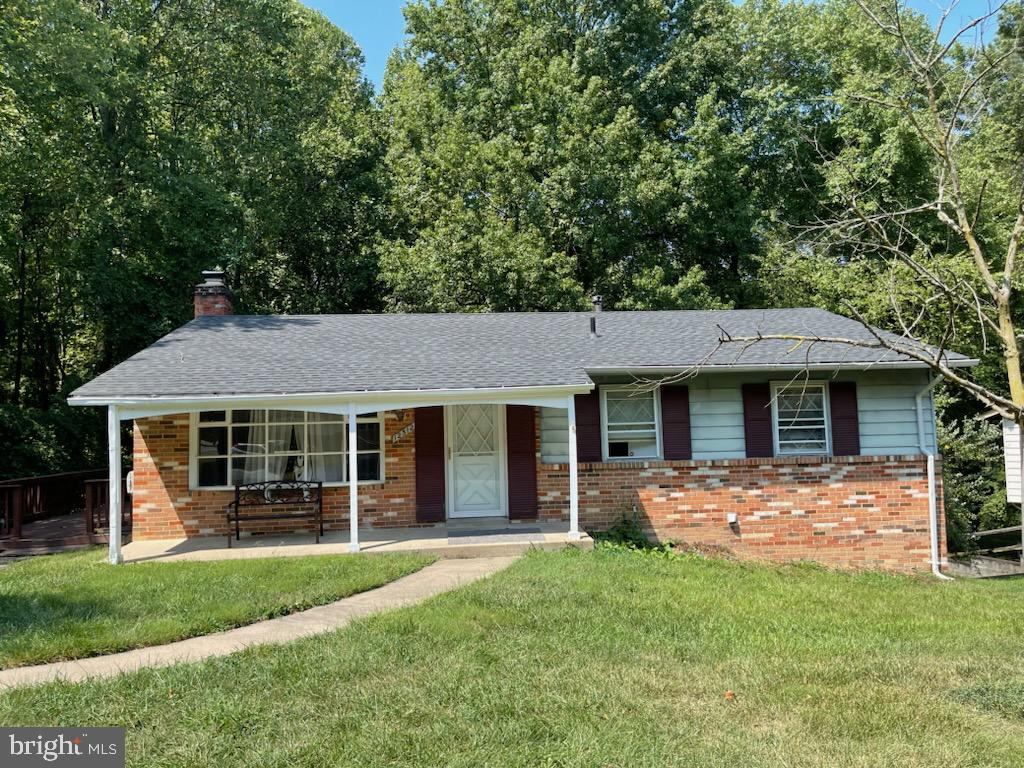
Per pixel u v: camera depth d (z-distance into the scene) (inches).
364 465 537.0
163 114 954.1
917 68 292.7
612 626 295.1
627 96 1048.8
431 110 1089.4
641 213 1000.9
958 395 864.9
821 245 374.3
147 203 838.5
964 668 257.6
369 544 469.7
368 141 1102.4
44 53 700.0
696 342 585.0
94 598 337.1
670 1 1145.4
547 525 530.0
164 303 840.9
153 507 510.3
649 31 1098.7
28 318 957.8
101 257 810.2
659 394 560.4
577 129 996.6
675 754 186.4
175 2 904.3
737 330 616.4
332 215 1078.4
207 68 937.5
